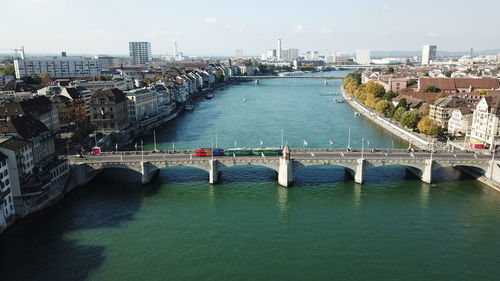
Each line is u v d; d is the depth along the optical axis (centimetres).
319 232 11075
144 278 8950
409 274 9081
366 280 8850
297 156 15262
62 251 10056
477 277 8994
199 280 8881
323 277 8969
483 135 18150
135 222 11694
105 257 9788
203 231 11144
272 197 13638
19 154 12300
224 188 14500
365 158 14812
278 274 9088
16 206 11762
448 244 10406
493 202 13062
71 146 18425
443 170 16388
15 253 9981
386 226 11406
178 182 15138
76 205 12938
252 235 10906
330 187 14550
